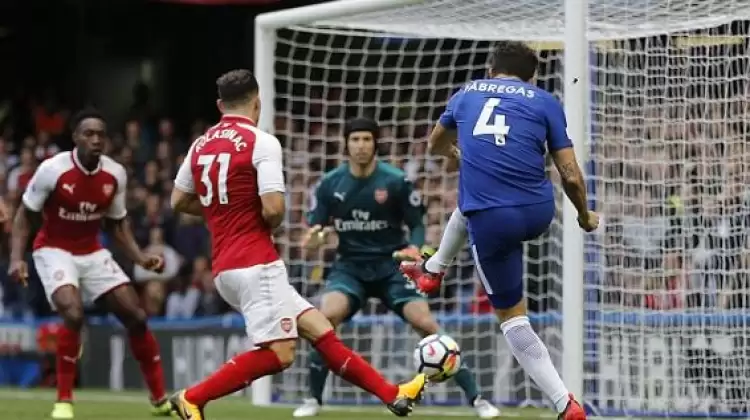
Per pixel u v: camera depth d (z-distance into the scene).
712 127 34.50
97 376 52.19
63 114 69.50
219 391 25.06
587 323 32.84
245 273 24.98
